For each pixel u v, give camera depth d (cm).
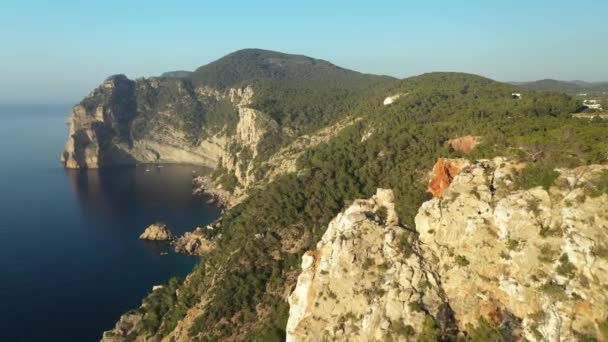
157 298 11869
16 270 15188
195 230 18862
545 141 6588
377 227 5528
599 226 4469
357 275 5178
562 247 4566
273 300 9638
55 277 14700
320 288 5250
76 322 11962
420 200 8575
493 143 8138
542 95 15238
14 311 12469
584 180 4844
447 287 4928
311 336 5003
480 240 4997
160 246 17738
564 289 4378
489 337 4453
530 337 4369
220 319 9538
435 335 4491
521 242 4769
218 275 11044
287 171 18500
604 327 4075
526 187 5153
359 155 15175
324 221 12056
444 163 6838
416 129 14512
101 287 14038
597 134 6800
